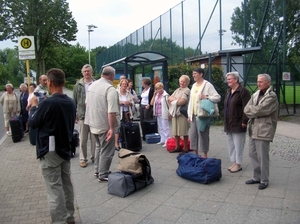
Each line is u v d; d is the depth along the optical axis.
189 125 6.93
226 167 5.93
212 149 7.44
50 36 31.73
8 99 10.63
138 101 9.42
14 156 7.67
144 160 4.90
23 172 6.23
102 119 5.09
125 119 7.86
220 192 4.69
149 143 8.24
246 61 14.30
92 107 5.11
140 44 24.91
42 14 29.94
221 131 9.84
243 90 5.33
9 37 30.36
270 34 13.81
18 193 5.04
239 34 14.56
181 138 7.66
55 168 3.50
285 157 6.52
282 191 4.64
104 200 4.54
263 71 13.94
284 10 13.47
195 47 17.09
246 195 4.54
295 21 14.26
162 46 20.83
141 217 3.98
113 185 4.70
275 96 4.52
